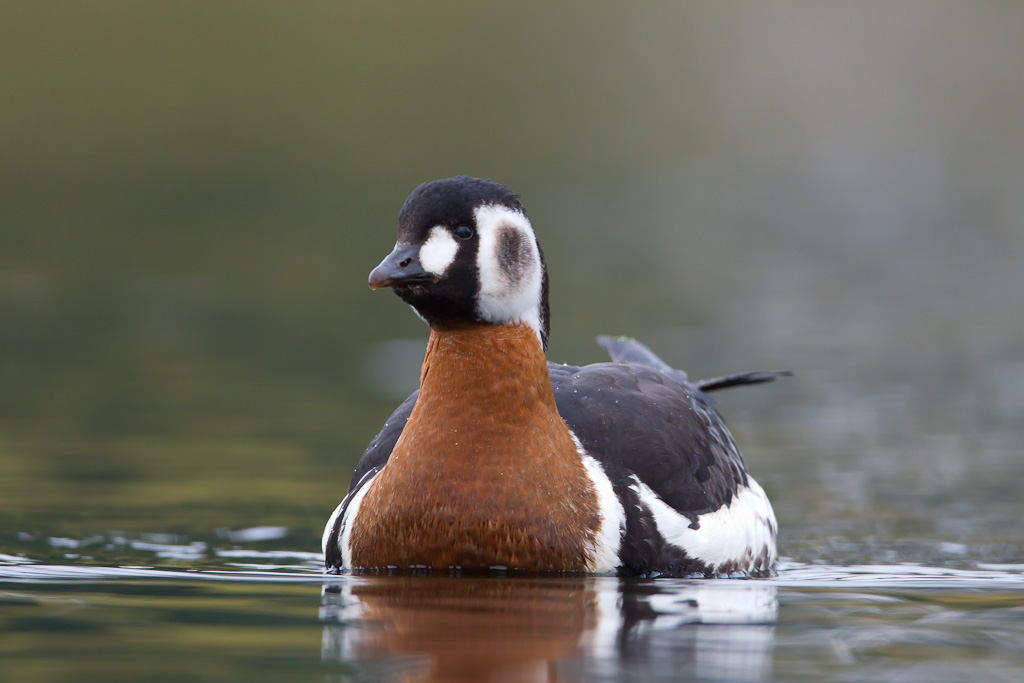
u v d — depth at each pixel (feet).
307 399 45.70
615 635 19.77
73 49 104.47
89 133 99.55
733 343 55.77
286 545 28.14
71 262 73.26
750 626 20.53
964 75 127.24
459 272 24.26
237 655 18.44
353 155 100.94
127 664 17.97
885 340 57.06
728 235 86.28
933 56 127.54
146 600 21.98
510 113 112.27
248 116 102.27
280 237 81.35
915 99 126.82
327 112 105.40
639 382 28.89
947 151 114.83
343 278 71.26
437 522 24.02
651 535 25.07
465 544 24.07
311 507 32.04
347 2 111.75
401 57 111.14
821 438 40.98
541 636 19.62
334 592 22.66
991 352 54.65
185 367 51.03
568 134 112.16
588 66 120.06
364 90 106.63
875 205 96.73
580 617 20.88
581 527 24.38
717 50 125.39
